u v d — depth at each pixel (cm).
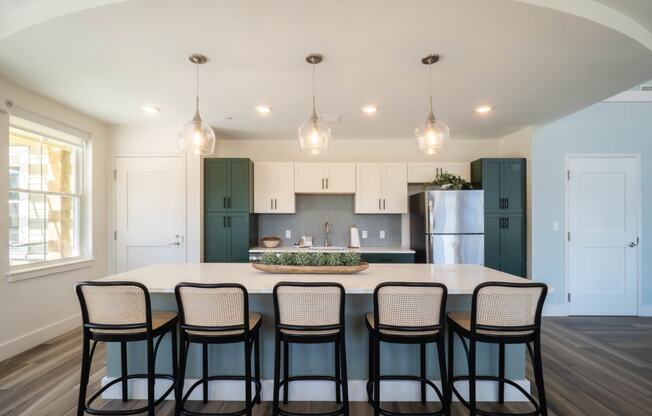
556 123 407
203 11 175
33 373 249
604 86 275
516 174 408
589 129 407
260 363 220
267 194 438
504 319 176
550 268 403
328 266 230
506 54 221
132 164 406
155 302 220
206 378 202
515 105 323
